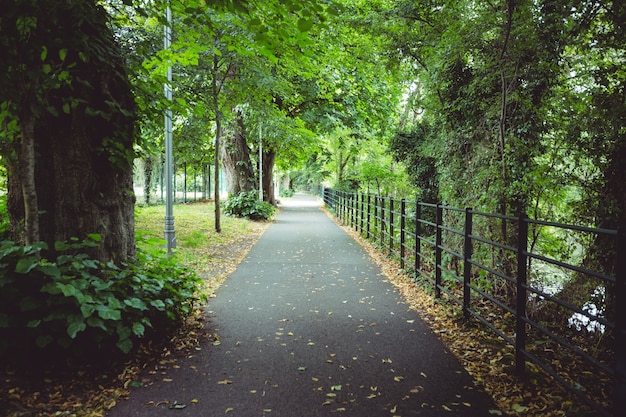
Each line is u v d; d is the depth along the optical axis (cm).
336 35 1216
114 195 482
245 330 513
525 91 632
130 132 476
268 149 2508
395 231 1214
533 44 576
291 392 355
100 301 368
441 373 394
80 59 435
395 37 936
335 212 2497
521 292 392
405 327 529
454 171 832
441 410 327
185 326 518
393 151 1370
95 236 405
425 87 934
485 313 581
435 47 811
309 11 442
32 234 392
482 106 722
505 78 652
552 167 572
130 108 476
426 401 341
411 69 1034
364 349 454
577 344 498
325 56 1420
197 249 1130
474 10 679
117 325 376
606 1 457
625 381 279
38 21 371
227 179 2319
